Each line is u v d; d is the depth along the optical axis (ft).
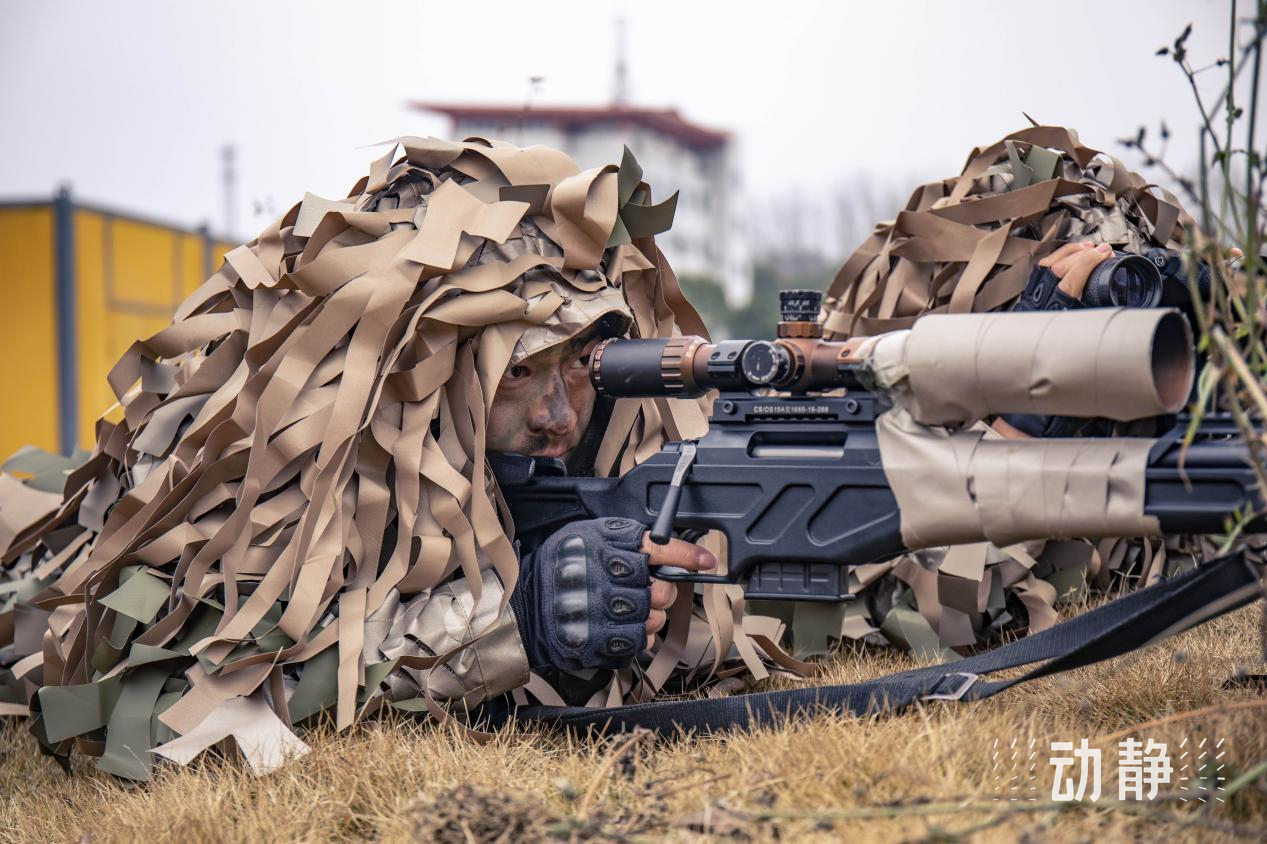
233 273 10.02
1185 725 6.96
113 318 28.81
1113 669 8.72
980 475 6.90
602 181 9.37
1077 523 6.63
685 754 7.76
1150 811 5.81
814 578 7.86
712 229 154.61
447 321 8.72
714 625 9.69
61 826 8.06
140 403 10.26
